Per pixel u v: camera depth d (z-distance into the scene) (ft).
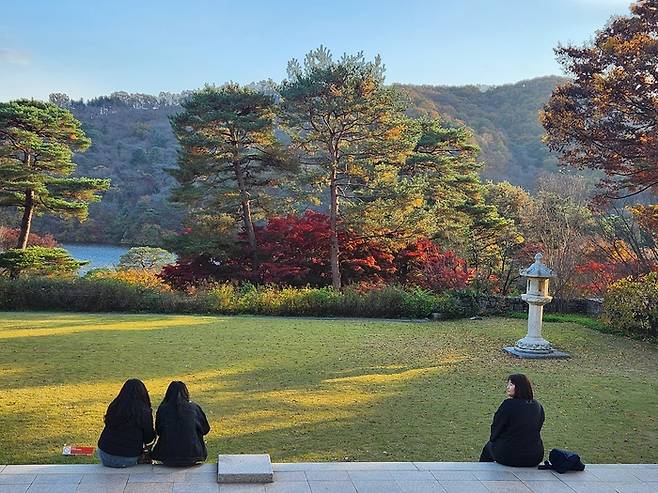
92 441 28.50
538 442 24.72
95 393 36.78
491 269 98.68
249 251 98.48
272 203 101.65
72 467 22.93
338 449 28.63
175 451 23.13
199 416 24.08
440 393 39.50
